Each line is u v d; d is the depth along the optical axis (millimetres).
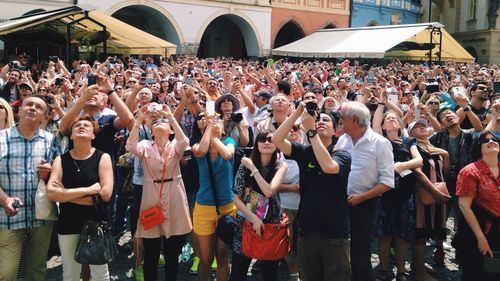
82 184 4184
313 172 4098
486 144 4430
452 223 7668
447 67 19578
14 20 15867
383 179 4562
